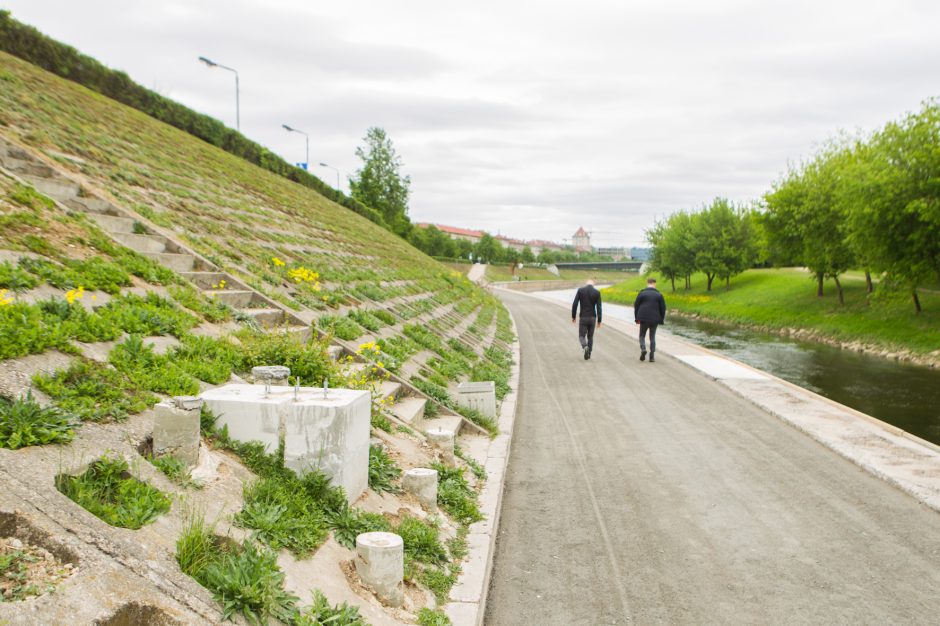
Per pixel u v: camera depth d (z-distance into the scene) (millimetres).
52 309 5258
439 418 9141
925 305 30016
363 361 8961
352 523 4449
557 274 134500
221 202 16391
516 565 5352
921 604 4680
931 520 6297
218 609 2967
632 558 5484
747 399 12180
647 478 7672
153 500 3482
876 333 28453
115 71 24609
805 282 46656
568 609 4629
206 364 5789
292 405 4625
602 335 25125
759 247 53312
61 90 18391
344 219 33188
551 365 17000
